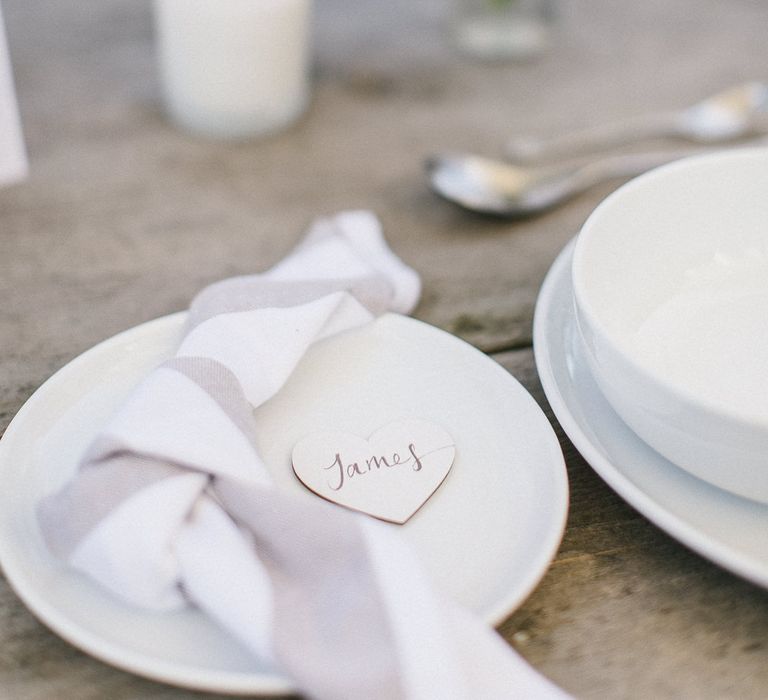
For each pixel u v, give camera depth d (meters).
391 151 0.57
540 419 0.37
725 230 0.41
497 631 0.34
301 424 0.38
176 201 0.52
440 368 0.40
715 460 0.33
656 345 0.39
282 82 0.56
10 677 0.32
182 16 0.54
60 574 0.33
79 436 0.37
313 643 0.30
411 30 0.69
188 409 0.35
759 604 0.35
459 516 0.35
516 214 0.52
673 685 0.33
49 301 0.45
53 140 0.56
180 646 0.32
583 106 0.61
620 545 0.36
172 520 0.32
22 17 0.67
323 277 0.43
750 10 0.74
